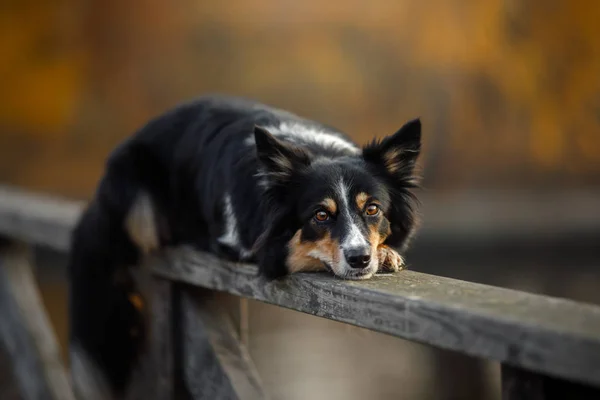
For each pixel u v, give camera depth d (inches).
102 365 199.2
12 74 934.4
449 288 116.9
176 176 208.5
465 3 1020.5
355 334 176.9
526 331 95.3
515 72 1031.6
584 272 621.9
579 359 90.0
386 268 157.6
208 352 167.5
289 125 190.1
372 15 1023.6
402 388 355.6
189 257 170.6
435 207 764.6
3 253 246.1
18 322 238.1
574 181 1013.8
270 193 165.9
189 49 1001.5
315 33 1024.9
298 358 390.3
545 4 1023.6
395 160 169.2
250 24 1013.8
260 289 151.8
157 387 182.4
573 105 1035.9
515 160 1032.2
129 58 982.4
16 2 928.9
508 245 674.2
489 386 365.1
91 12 960.3
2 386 247.9
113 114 974.4
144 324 193.0
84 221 210.2
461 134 1033.5
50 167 937.5
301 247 160.6
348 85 1030.4
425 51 1027.3
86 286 206.5
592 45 1027.9
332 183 160.1
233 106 206.1
